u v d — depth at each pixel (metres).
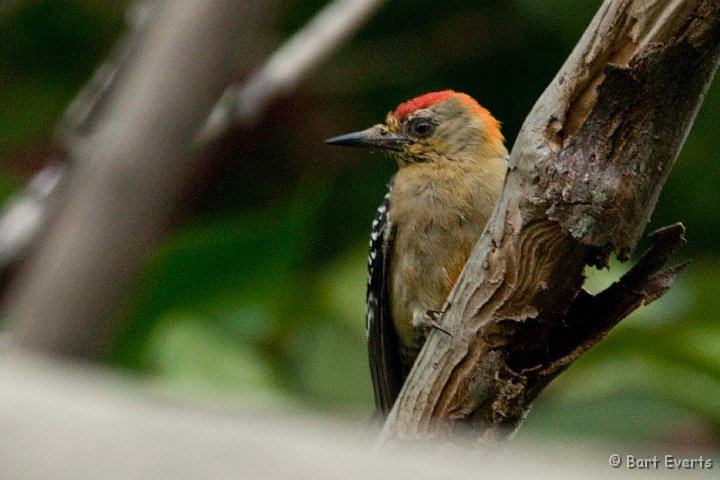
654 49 6.65
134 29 9.70
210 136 11.24
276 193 16.75
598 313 7.77
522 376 7.79
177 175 8.44
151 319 13.27
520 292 7.54
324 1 15.80
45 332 8.11
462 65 16.44
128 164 8.30
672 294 13.00
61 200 8.64
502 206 7.47
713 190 15.59
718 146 15.34
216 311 13.79
